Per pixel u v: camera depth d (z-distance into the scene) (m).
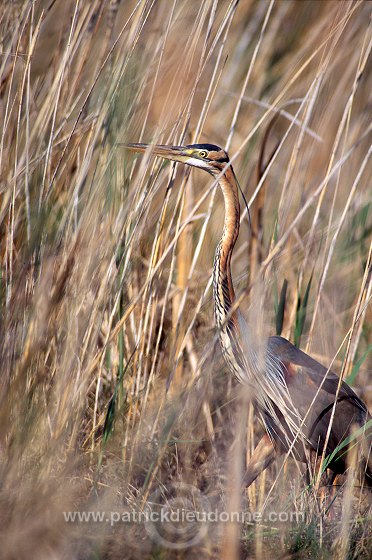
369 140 11.91
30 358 6.67
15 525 6.30
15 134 7.84
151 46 8.52
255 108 12.69
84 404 7.41
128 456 7.58
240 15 13.22
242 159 11.61
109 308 8.07
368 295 7.76
